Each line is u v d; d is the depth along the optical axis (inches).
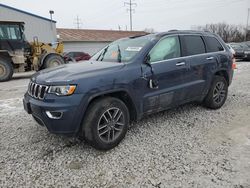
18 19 908.6
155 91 144.0
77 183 99.7
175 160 114.7
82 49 1199.6
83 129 120.8
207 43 183.2
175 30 169.0
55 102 113.0
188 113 182.1
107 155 121.6
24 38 479.2
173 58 155.7
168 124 160.9
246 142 131.0
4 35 446.0
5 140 141.4
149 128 154.5
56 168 110.9
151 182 98.7
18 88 331.9
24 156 122.1
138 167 110.0
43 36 979.3
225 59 191.2
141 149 126.7
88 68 130.0
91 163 114.5
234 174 102.0
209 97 184.5
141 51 142.3
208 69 176.6
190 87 163.5
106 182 99.9
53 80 117.3
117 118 129.0
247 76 367.9
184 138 138.6
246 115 175.8
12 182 101.0
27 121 174.4
